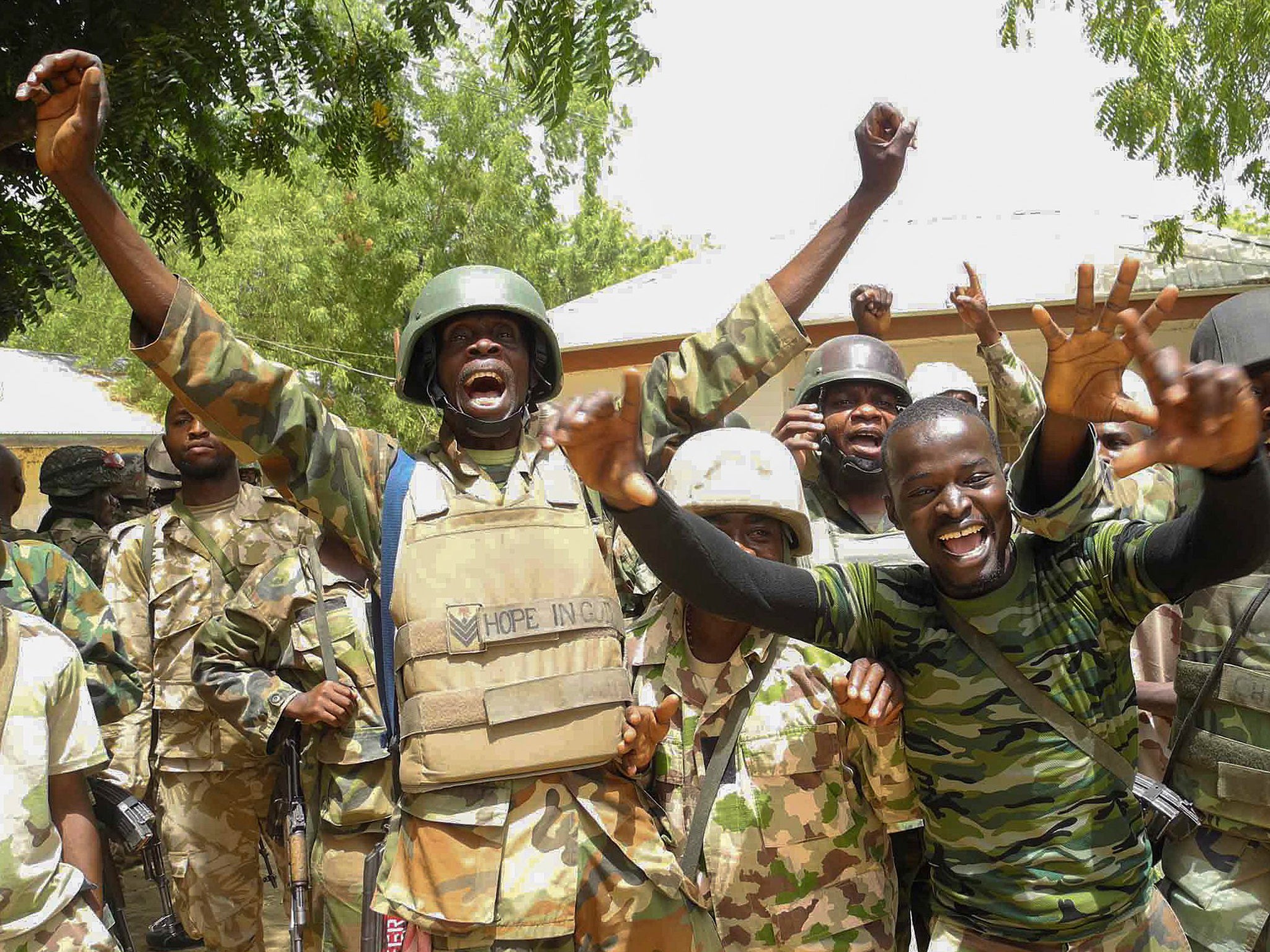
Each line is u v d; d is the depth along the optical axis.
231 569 5.46
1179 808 3.23
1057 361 2.32
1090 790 2.68
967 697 2.72
